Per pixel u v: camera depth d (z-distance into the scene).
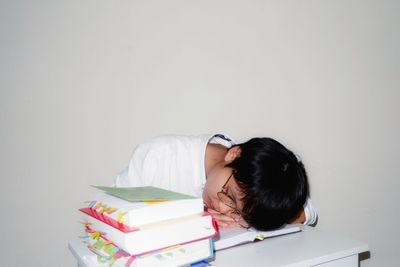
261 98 1.26
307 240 0.79
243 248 0.74
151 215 0.56
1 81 1.02
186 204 0.60
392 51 1.42
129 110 1.12
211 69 1.20
